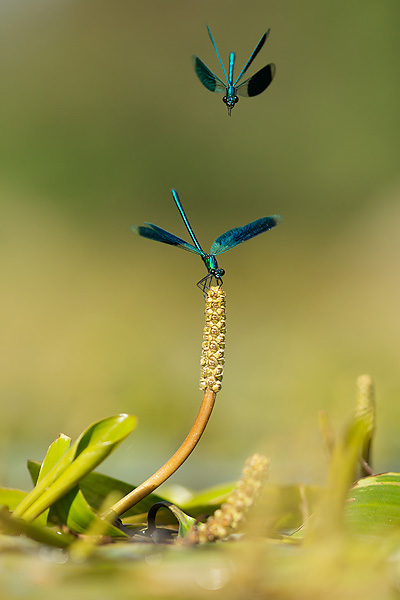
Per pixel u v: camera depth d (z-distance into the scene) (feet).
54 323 32.96
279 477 8.58
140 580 8.20
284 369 26.27
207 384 8.53
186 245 8.59
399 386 23.25
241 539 8.39
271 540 8.40
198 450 17.15
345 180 62.03
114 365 25.61
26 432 19.21
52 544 8.34
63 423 20.01
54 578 8.21
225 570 8.20
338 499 8.30
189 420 21.77
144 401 22.71
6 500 8.66
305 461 8.66
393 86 63.67
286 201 63.41
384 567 8.20
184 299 40.42
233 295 43.83
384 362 27.99
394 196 54.85
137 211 61.87
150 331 32.81
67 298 38.37
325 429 8.72
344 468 8.29
